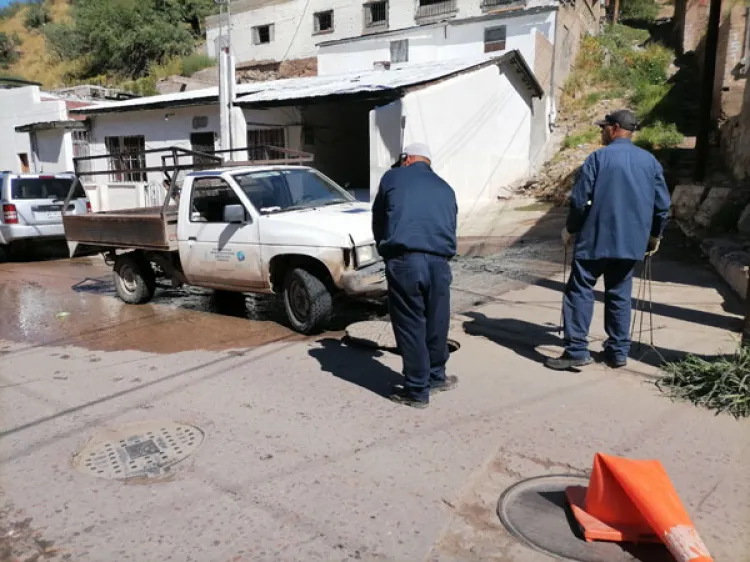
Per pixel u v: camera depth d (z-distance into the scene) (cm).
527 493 313
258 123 1603
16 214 1186
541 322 611
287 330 641
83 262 1236
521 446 361
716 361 444
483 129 1579
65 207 841
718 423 384
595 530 275
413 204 408
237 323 682
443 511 300
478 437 374
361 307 717
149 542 285
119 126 1933
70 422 426
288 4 3083
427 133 1338
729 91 1482
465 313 652
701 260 876
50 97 2189
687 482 318
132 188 1886
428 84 1314
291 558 269
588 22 2548
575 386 448
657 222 465
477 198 1588
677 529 247
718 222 970
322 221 604
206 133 1742
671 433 372
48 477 350
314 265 613
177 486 333
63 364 560
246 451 370
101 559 274
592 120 1950
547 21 1986
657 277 778
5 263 1238
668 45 2739
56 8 5462
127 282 811
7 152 2258
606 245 448
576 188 457
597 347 529
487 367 493
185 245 702
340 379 486
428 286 412
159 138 1845
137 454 373
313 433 390
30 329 697
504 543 275
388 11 2761
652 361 486
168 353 579
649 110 1881
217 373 512
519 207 1512
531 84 1792
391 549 273
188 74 3319
